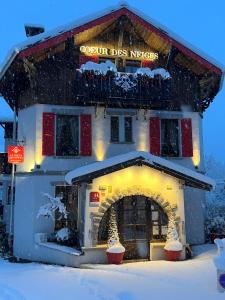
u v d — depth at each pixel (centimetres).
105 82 1600
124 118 1688
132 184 1380
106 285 958
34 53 1556
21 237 1631
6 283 1027
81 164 1617
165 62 1758
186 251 1388
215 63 1700
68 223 1562
